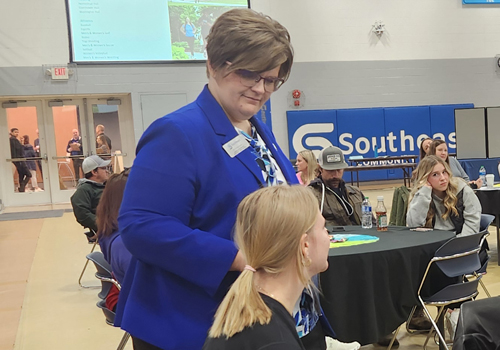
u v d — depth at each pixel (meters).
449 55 11.30
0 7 9.29
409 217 3.38
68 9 9.45
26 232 7.19
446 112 11.20
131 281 1.26
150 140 1.16
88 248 6.08
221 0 10.14
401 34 11.09
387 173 11.01
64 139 10.14
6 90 9.37
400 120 11.03
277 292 0.96
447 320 2.96
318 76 10.80
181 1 9.93
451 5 11.23
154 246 1.07
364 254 2.46
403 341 3.04
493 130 6.43
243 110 1.22
